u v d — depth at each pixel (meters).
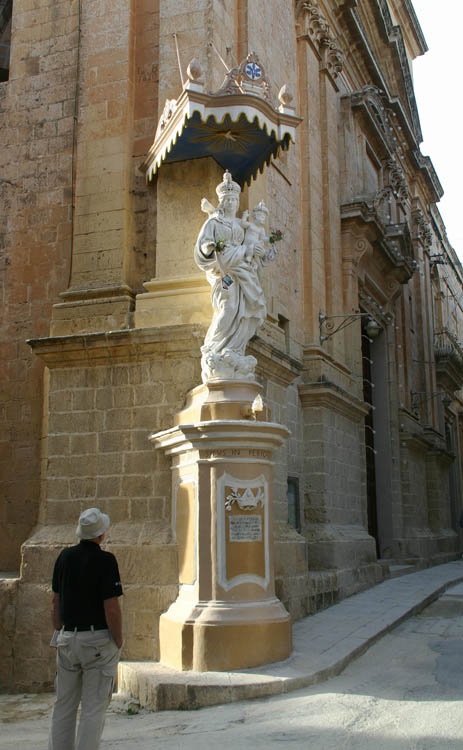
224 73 10.27
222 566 7.39
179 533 8.12
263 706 6.30
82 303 9.86
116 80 10.59
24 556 8.80
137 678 7.07
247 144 9.39
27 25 11.69
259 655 7.20
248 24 11.17
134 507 8.79
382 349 19.61
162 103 10.10
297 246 13.89
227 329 8.12
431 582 14.90
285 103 9.16
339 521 13.67
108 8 10.95
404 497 20.06
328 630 9.30
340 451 14.23
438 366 27.56
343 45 17.97
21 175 11.26
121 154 10.28
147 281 10.00
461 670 7.54
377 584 14.52
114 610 4.95
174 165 9.91
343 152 16.75
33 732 6.54
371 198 16.34
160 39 10.32
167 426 8.83
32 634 8.55
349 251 15.91
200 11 10.19
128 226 10.11
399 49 23.38
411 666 7.82
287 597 9.90
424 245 27.19
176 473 8.41
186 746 5.39
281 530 10.63
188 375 8.88
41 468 10.01
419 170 26.41
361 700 6.37
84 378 9.35
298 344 13.35
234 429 7.50
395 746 5.20
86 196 10.34
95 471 9.08
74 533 8.86
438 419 27.05
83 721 4.77
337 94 16.97
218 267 8.12
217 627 7.12
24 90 11.48
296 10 14.99
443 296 31.98
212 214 8.27
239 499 7.50
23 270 10.98
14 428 10.63
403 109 24.97
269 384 10.77
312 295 13.93
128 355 9.13
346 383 15.09
